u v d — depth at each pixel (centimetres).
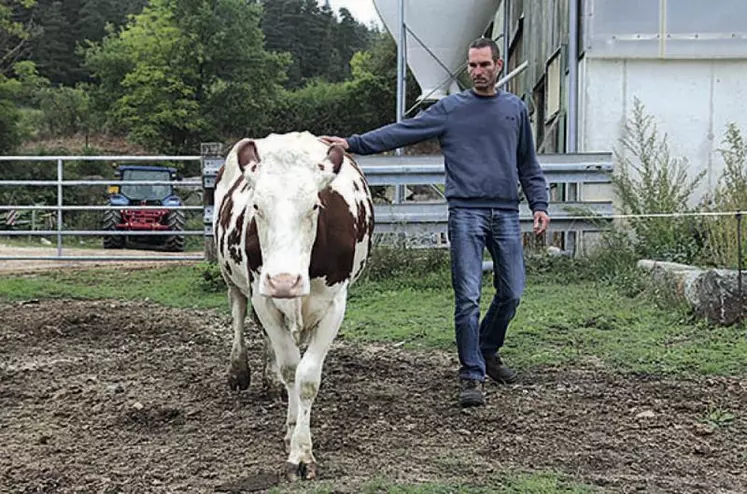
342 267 424
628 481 410
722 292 724
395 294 959
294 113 4838
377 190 1777
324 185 383
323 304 427
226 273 539
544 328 743
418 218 1099
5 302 1005
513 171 557
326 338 428
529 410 529
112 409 543
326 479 408
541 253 1098
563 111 1288
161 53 4391
